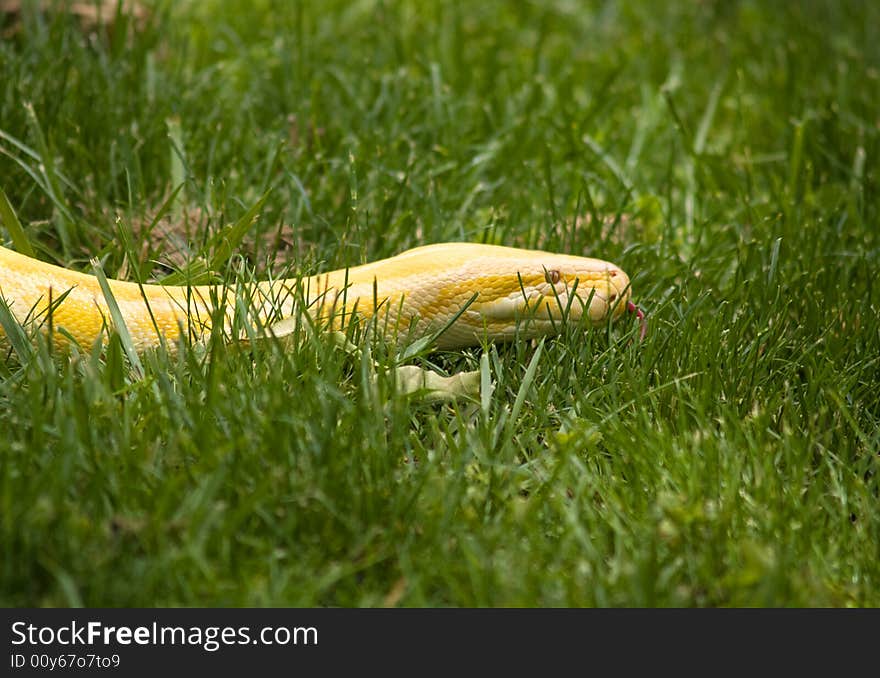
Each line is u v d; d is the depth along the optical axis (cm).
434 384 433
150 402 388
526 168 680
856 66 875
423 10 980
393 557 346
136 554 332
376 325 446
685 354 476
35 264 447
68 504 333
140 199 588
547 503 372
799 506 374
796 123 743
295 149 679
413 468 383
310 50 826
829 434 426
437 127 727
